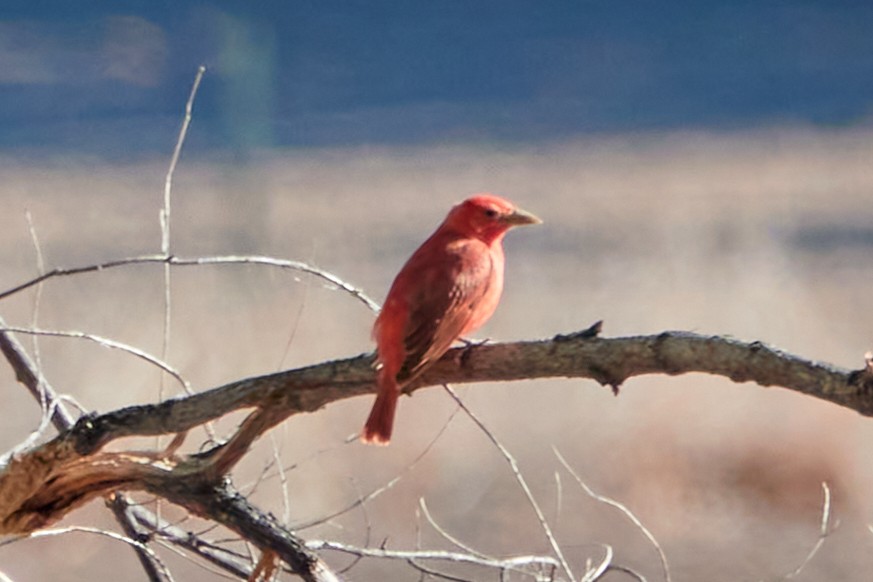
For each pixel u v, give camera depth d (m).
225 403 6.07
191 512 6.12
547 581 6.81
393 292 6.41
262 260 6.32
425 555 6.70
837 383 5.30
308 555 6.05
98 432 6.13
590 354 5.75
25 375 7.16
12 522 6.32
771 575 12.31
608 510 13.28
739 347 5.46
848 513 13.35
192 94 7.77
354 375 6.12
